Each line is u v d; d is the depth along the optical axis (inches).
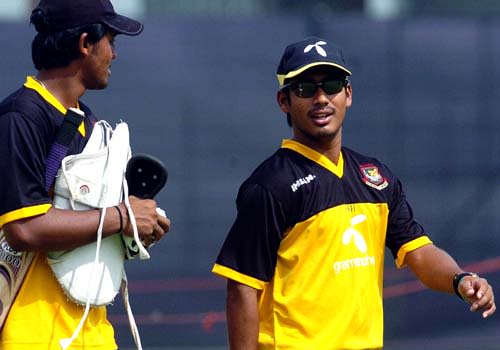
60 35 585.9
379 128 1159.0
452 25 1173.1
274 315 622.8
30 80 589.3
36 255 584.1
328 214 618.2
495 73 1174.3
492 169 1167.0
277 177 616.7
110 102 1117.7
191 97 1129.4
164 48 1127.6
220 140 1131.9
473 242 1162.0
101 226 572.4
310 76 625.0
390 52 1164.5
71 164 581.6
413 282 1137.4
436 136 1165.1
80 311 591.2
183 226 1124.5
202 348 1120.2
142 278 1114.7
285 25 1149.1
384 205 639.1
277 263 624.4
